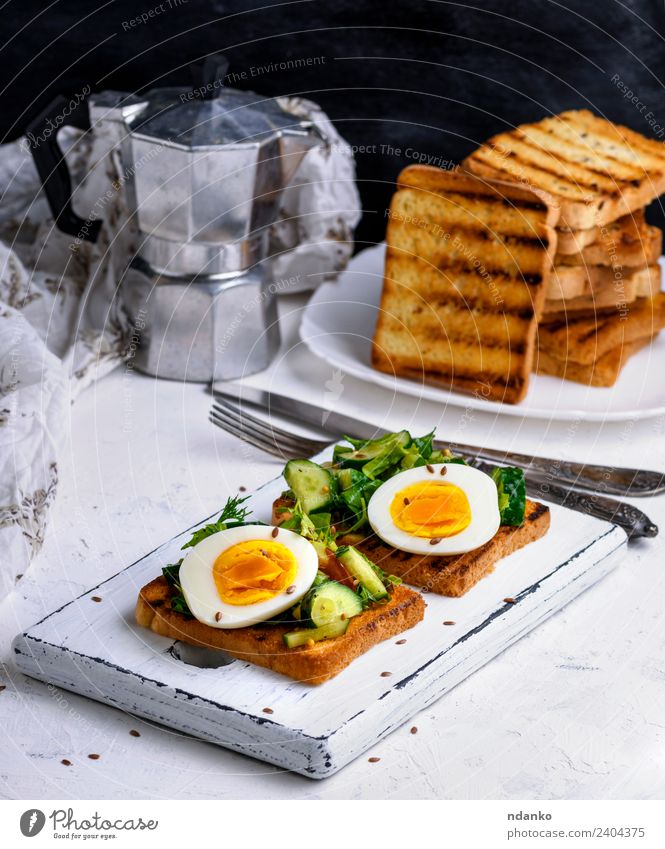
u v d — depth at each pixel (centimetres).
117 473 119
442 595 106
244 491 118
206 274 127
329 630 101
